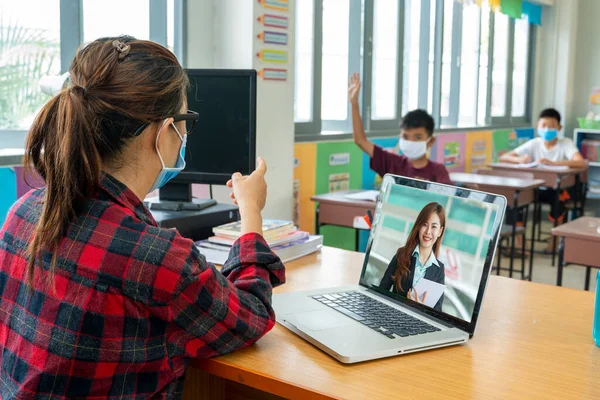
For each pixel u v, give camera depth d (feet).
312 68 14.56
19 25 8.76
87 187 3.18
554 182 17.30
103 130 3.21
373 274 4.93
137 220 3.27
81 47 3.38
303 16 14.30
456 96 20.39
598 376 3.57
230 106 6.38
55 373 3.10
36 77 9.06
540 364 3.73
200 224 6.44
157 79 3.33
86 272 3.12
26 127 9.04
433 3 18.69
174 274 3.15
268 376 3.49
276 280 4.03
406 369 3.63
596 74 24.41
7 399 3.23
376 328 4.11
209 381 4.73
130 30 10.30
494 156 22.35
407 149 11.72
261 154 11.55
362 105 16.10
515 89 24.35
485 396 3.28
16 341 3.27
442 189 4.48
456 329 4.13
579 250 9.80
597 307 4.03
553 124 19.43
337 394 3.28
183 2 10.87
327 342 3.84
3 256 3.44
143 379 3.29
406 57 18.11
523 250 15.49
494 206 4.08
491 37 21.88
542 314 4.66
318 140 14.56
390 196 4.94
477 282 4.08
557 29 24.40
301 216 14.24
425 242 4.51
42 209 3.23
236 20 11.16
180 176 6.61
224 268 3.99
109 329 3.11
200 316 3.33
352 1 15.80
